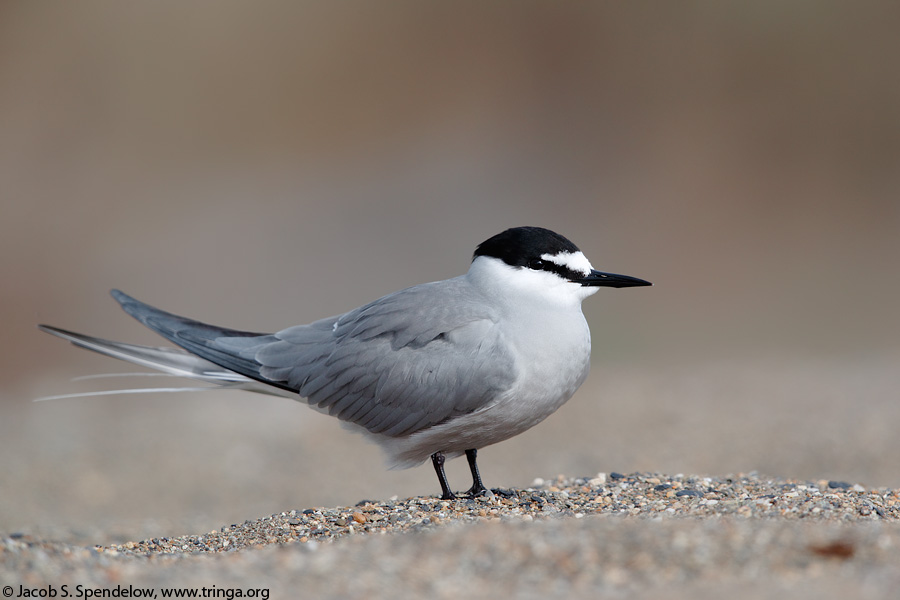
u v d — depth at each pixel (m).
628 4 22.77
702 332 16.86
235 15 23.38
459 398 6.62
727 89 22.17
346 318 7.30
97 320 17.33
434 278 18.78
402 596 4.27
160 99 22.41
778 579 4.23
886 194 20.92
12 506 9.58
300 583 4.48
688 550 4.56
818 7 21.94
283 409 14.07
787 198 21.05
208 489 10.28
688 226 20.61
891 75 21.59
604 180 21.72
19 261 18.77
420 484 10.19
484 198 21.36
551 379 6.61
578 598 4.14
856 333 16.45
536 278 6.72
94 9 22.64
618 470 9.98
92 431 12.91
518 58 23.16
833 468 9.51
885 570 4.26
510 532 4.90
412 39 23.38
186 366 7.46
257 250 19.52
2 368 16.12
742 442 10.73
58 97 21.94
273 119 22.70
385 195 21.48
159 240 19.84
